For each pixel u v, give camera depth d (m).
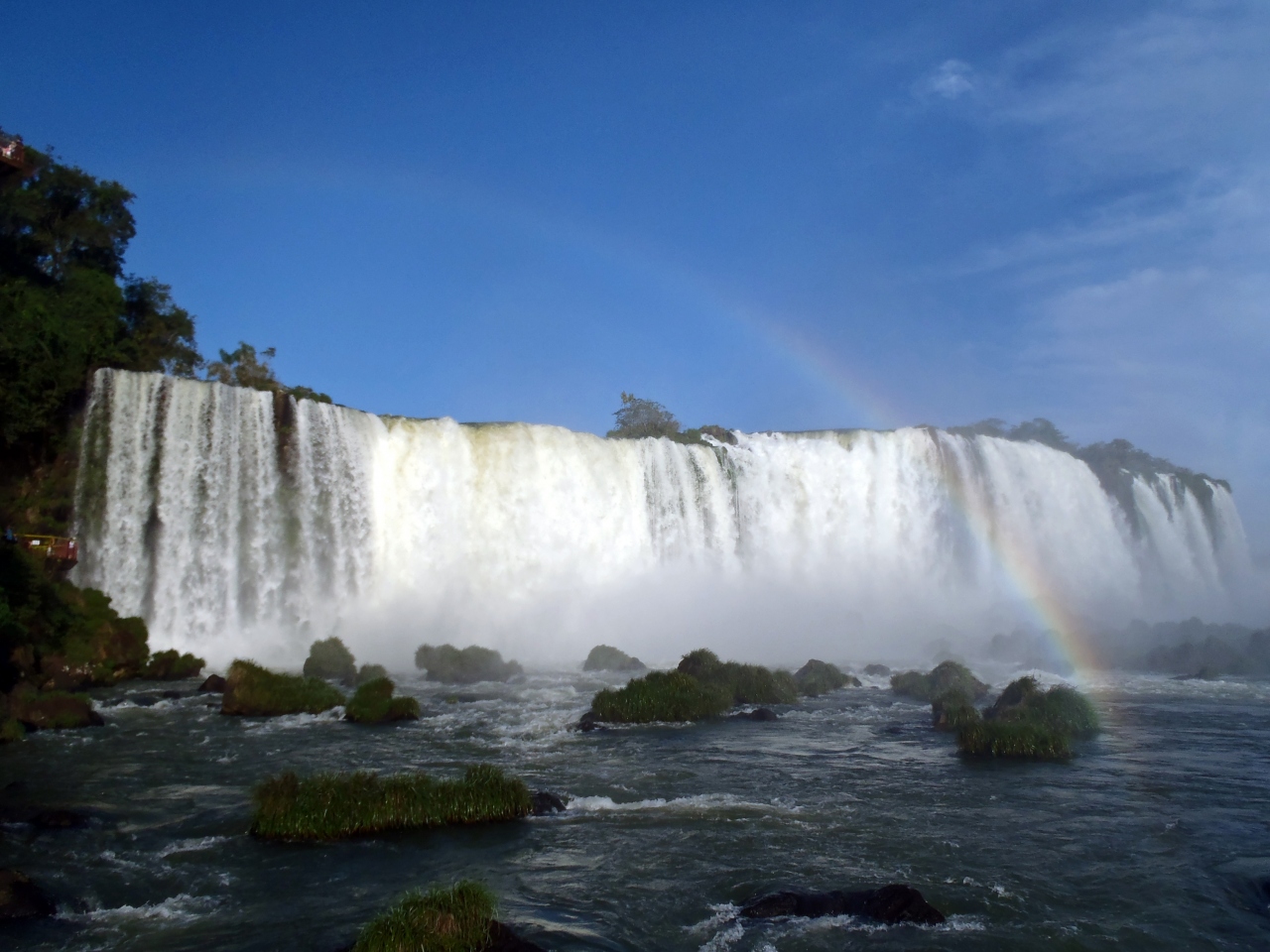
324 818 17.09
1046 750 24.52
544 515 54.66
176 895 14.13
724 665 35.91
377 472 50.22
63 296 51.50
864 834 17.45
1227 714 32.19
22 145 43.00
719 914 13.56
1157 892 14.62
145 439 43.62
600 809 19.05
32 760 23.17
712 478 62.00
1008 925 13.30
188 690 34.94
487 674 40.38
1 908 13.22
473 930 11.71
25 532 39.59
